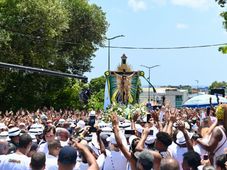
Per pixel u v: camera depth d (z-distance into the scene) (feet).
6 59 135.95
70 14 167.73
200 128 37.27
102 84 210.59
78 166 26.27
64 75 53.11
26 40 139.64
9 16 138.21
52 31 142.00
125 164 28.86
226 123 28.55
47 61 146.41
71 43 164.14
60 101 157.99
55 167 27.40
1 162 26.96
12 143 33.83
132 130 35.68
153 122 39.55
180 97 302.86
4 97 149.48
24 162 26.84
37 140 42.16
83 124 45.34
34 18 139.54
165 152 25.58
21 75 146.72
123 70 98.43
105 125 41.75
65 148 20.01
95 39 178.19
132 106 69.10
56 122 65.10
